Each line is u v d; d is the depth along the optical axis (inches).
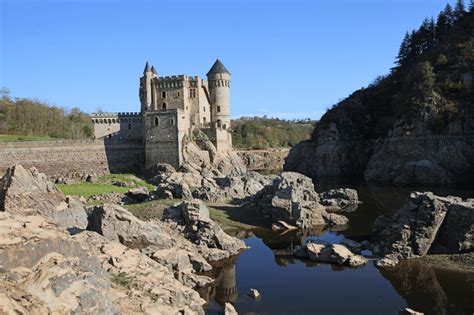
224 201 2679.6
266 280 1365.7
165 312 878.4
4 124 5447.8
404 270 1417.3
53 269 641.6
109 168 3907.5
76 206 1624.0
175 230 1749.5
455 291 1214.3
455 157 4111.7
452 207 1577.3
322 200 2903.5
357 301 1173.7
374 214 2502.5
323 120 6023.6
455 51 5054.1
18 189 1467.8
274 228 2112.5
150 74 4766.2
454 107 4318.4
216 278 1393.9
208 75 4970.5
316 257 1581.0
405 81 5280.5
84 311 637.3
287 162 6220.5
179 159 3946.9
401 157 4507.9
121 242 1396.4
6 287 573.0
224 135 4658.0
